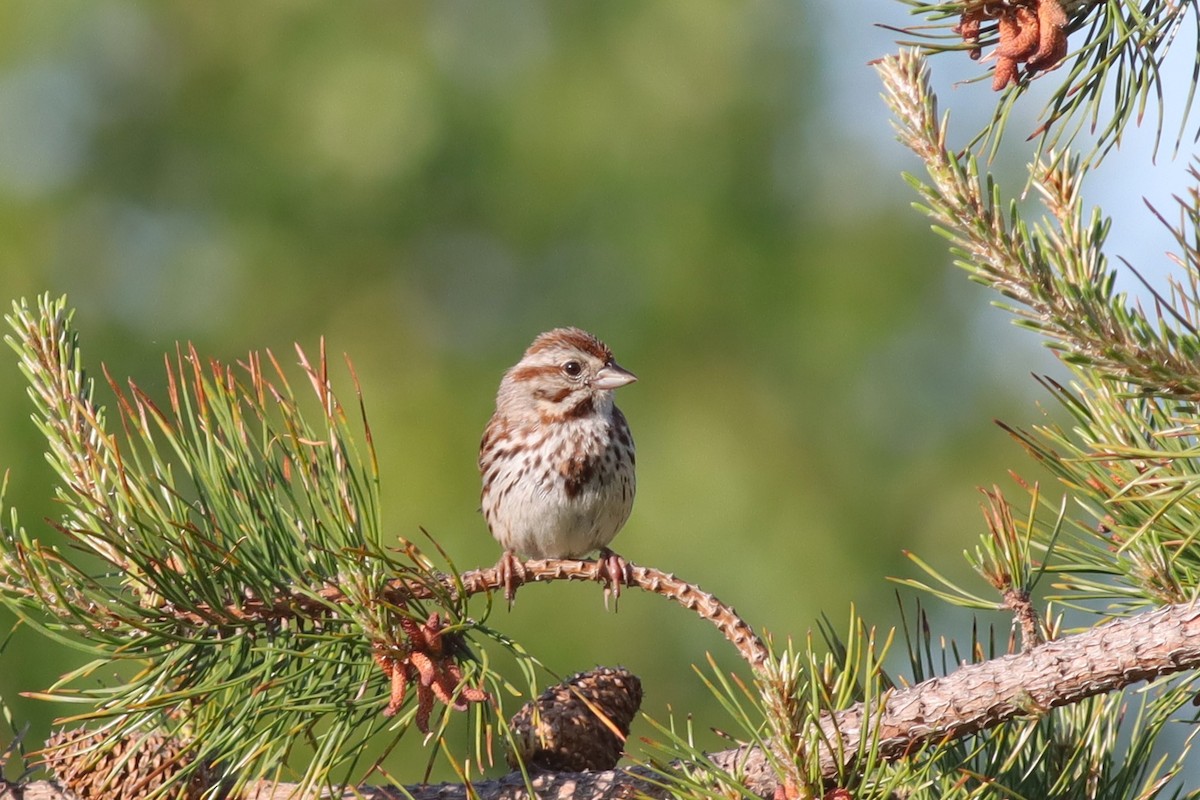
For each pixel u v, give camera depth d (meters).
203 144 15.71
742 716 4.62
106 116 15.69
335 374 14.89
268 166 15.51
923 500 14.27
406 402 14.65
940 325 14.87
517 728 5.55
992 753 5.34
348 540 4.78
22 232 15.04
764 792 4.92
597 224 15.12
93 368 14.70
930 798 5.08
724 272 14.81
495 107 15.32
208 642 4.60
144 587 4.89
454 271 15.40
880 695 4.59
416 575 4.77
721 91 15.17
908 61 4.51
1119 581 5.36
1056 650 4.78
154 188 15.67
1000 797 5.19
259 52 15.71
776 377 14.62
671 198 14.94
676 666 13.07
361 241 15.38
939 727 4.77
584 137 15.06
